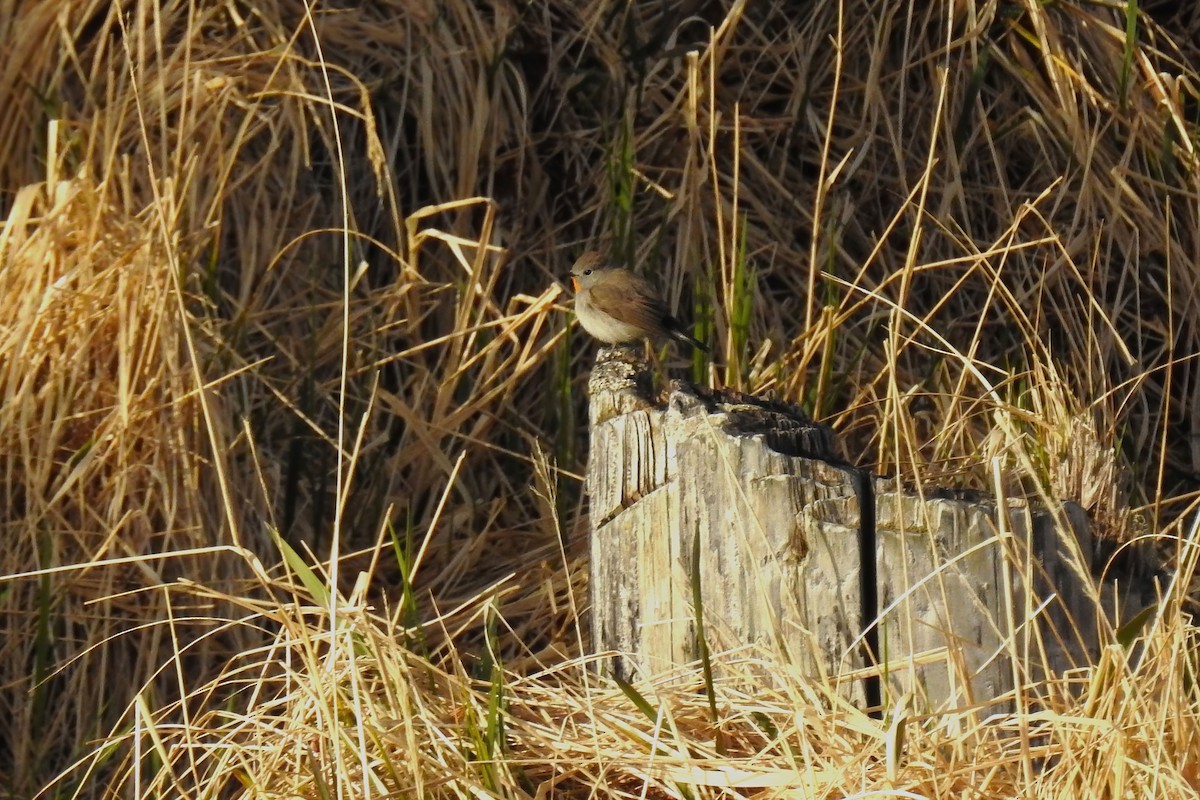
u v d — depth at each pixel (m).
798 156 12.45
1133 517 7.69
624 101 12.27
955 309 11.90
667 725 6.43
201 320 10.21
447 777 6.02
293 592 7.26
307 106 11.82
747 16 12.64
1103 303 11.76
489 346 10.60
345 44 12.16
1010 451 9.16
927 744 6.01
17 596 9.14
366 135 11.91
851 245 12.09
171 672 9.07
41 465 9.32
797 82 12.42
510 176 12.15
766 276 12.09
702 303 11.24
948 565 5.88
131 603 9.26
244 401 10.16
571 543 10.13
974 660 6.23
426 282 10.95
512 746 6.57
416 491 10.62
